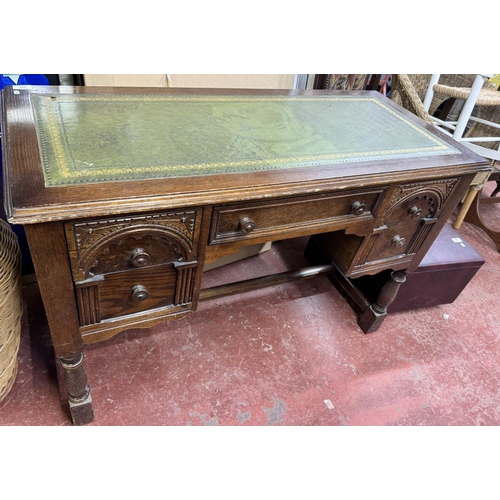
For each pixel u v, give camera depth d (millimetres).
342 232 1278
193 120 1102
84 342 953
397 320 1703
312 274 1650
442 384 1464
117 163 843
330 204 1000
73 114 1018
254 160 944
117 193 751
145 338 1466
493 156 2008
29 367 1305
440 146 1172
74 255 775
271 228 972
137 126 1017
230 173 877
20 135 877
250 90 1381
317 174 927
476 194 2186
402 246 1282
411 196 1104
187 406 1274
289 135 1104
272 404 1315
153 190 779
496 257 2180
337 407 1334
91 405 1133
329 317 1661
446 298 1740
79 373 1022
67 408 1216
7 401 1210
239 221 908
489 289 1947
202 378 1361
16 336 1073
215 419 1251
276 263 1913
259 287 1547
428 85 2320
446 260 1562
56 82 1441
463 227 2398
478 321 1757
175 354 1427
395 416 1334
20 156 807
